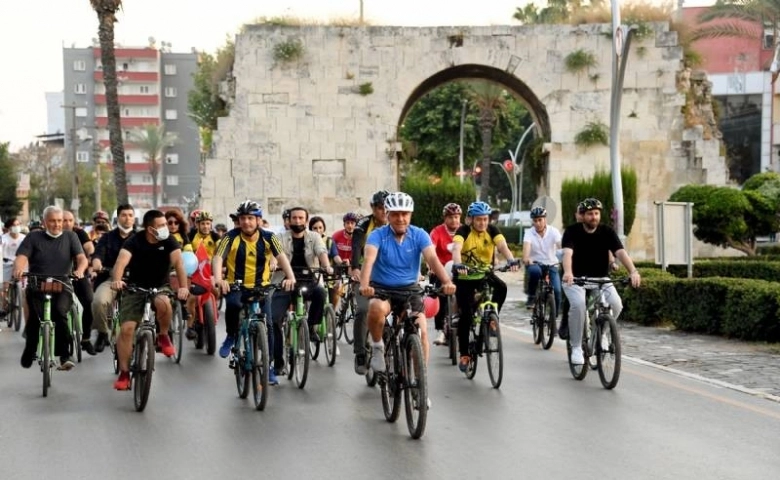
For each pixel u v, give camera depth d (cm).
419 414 823
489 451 781
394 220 890
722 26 4562
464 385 1126
